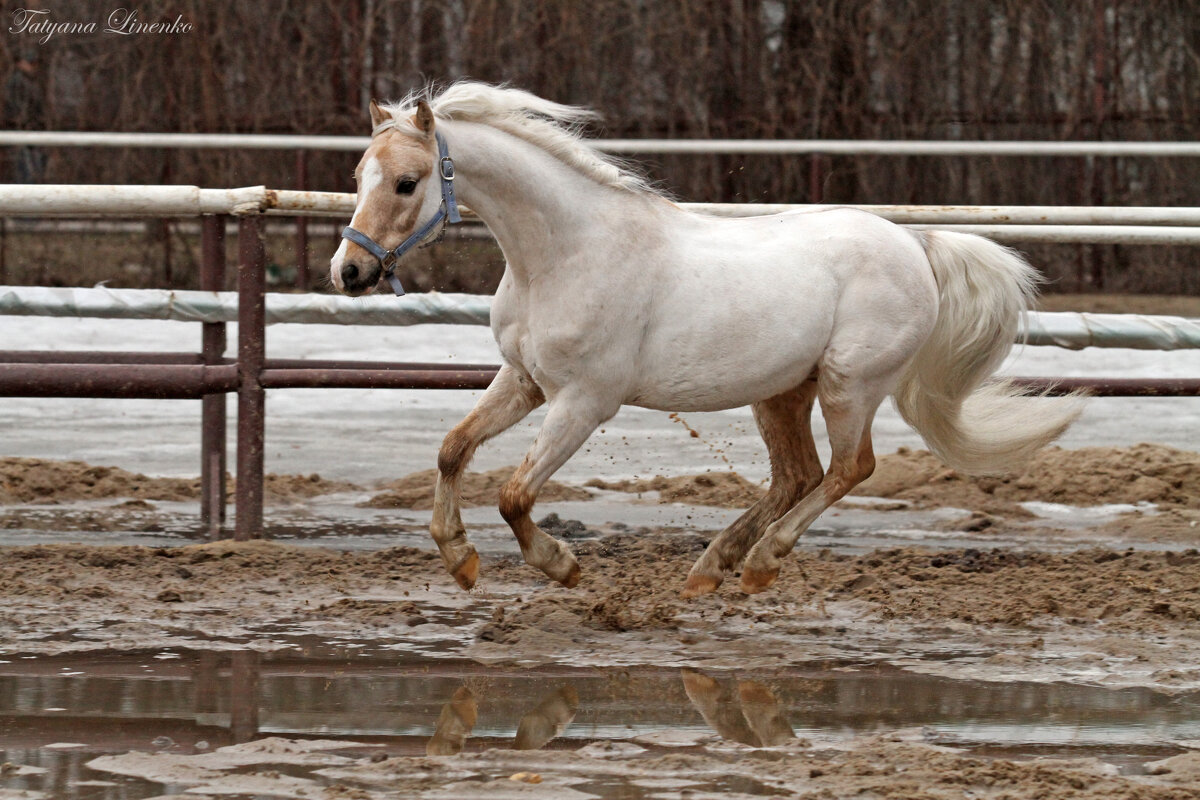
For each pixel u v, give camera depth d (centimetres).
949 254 920
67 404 1791
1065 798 563
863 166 2758
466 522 1190
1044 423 962
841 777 586
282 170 2852
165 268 2591
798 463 930
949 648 813
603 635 831
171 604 886
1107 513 1259
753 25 2809
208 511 1179
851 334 873
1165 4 2808
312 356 2017
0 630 811
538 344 824
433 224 805
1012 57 2839
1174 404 1850
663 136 2836
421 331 2372
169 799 551
